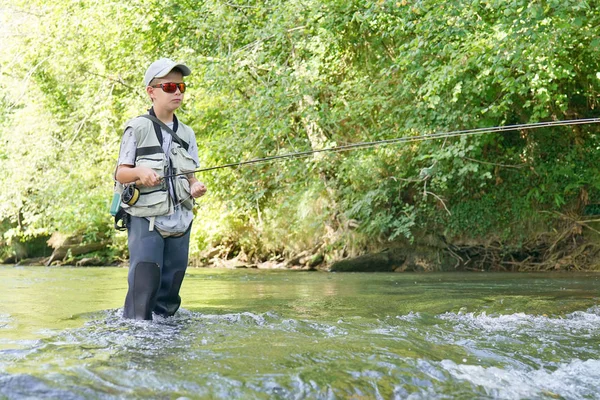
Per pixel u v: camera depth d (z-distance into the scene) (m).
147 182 3.81
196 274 10.82
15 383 2.22
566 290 6.75
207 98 12.79
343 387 2.38
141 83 14.77
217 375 2.43
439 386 2.48
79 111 16.53
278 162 12.61
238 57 12.11
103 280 8.94
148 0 13.91
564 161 12.45
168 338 3.23
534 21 8.14
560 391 2.54
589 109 12.40
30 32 16.36
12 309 4.72
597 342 3.53
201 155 13.32
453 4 8.83
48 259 17.89
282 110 11.89
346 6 11.17
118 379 2.33
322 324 3.83
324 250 13.33
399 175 12.05
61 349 2.88
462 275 10.09
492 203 12.58
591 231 12.27
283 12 11.56
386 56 12.10
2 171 17.48
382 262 12.43
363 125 12.48
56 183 16.84
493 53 9.50
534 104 11.87
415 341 3.26
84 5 15.23
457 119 11.15
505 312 4.70
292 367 2.59
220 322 3.91
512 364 2.91
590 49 9.75
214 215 14.23
